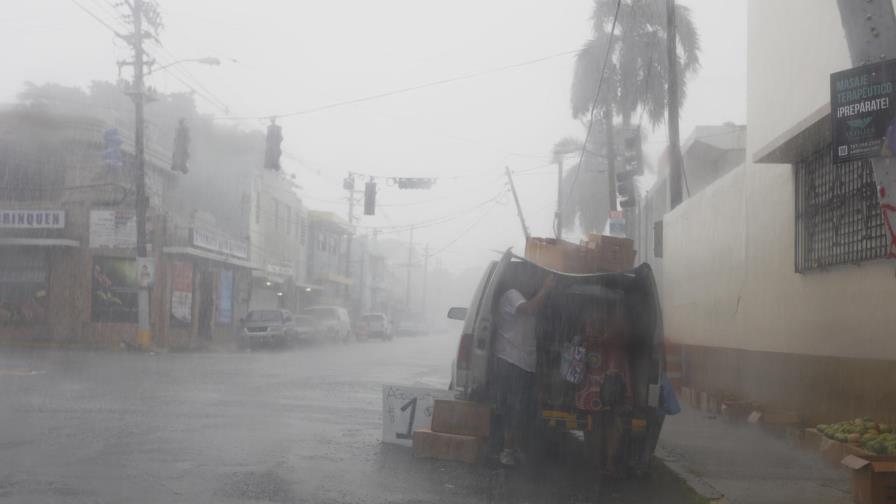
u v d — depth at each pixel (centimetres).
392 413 964
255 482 726
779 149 1162
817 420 1136
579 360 880
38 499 638
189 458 818
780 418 1159
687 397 1648
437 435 890
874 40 792
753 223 1434
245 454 854
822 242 1146
